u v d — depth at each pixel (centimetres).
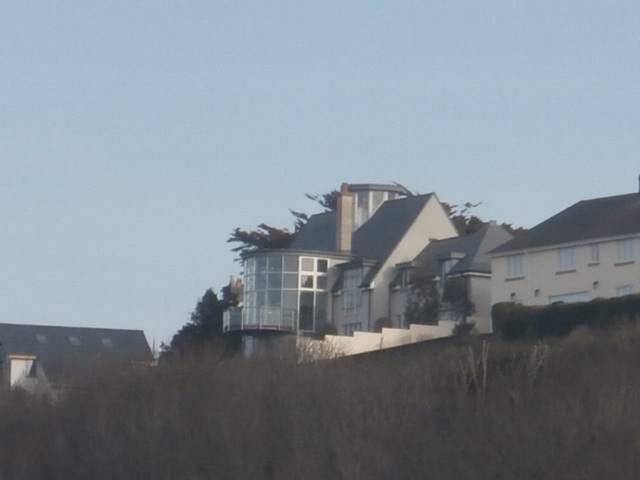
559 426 9794
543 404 10294
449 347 14388
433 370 12300
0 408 14488
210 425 12662
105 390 14088
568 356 11919
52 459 13612
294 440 11694
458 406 11012
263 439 12106
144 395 13750
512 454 9812
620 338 12181
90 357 18925
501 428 10188
